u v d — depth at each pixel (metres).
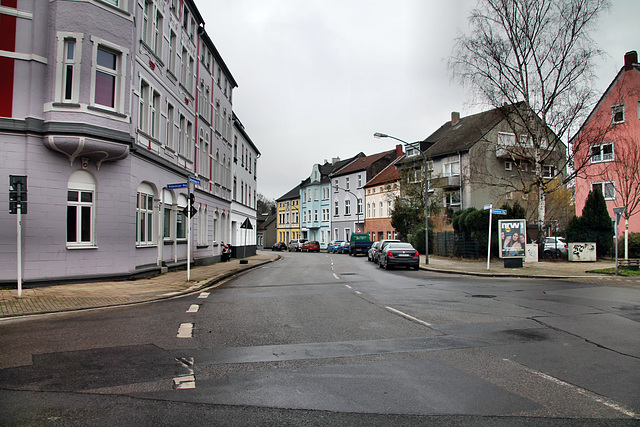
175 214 21.03
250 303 11.20
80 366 5.57
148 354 6.17
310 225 75.25
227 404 4.34
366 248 44.72
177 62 21.45
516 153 27.59
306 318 9.03
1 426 3.79
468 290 14.13
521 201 40.12
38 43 13.55
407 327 8.10
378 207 57.25
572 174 25.61
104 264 14.66
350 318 9.03
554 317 9.12
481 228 28.97
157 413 4.10
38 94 13.47
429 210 38.94
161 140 19.11
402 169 41.28
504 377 5.20
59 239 13.69
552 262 26.17
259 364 5.71
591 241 27.73
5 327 8.09
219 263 28.64
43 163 13.49
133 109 15.89
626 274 18.69
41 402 4.36
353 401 4.43
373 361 5.87
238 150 40.81
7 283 12.87
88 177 14.48
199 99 26.05
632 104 31.98
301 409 4.22
